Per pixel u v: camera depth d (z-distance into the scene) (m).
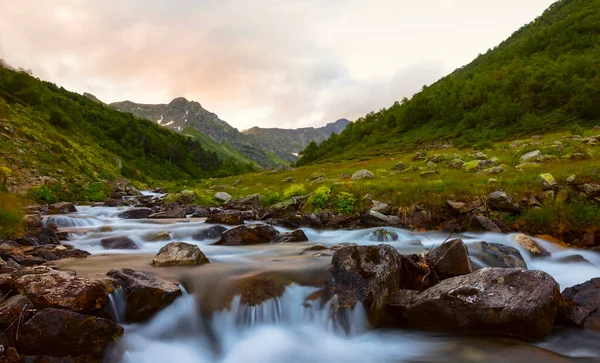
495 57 160.88
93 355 6.02
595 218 13.87
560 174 17.19
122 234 14.59
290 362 6.87
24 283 6.45
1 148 27.91
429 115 106.31
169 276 8.65
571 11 179.12
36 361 5.57
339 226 18.03
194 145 195.50
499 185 17.48
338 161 79.00
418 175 25.94
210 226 16.34
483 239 14.32
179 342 7.19
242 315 7.73
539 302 6.91
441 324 7.45
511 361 6.33
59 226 17.02
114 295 6.99
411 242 14.36
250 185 40.78
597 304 7.72
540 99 74.19
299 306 8.12
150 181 67.25
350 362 6.80
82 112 127.88
